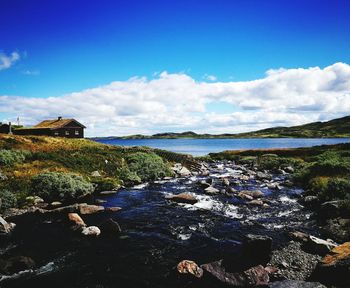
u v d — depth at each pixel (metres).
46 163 30.62
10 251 13.25
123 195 25.16
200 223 17.08
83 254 12.93
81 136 72.56
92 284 10.45
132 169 34.81
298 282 9.62
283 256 12.22
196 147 148.12
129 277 10.91
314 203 20.67
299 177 29.77
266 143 182.00
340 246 11.27
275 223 16.77
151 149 50.06
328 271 10.14
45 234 15.38
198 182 30.66
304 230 15.40
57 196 22.59
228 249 13.21
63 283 10.53
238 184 30.31
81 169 31.84
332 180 20.84
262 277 10.47
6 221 17.47
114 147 49.56
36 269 11.56
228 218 17.98
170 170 39.06
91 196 23.19
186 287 10.15
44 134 66.94
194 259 12.28
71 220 17.11
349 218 16.00
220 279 10.32
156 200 23.14
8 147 36.25
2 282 10.57
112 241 14.40
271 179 34.56
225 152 75.44
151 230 15.95
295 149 67.38
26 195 22.05
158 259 12.35
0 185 22.84
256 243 11.99
